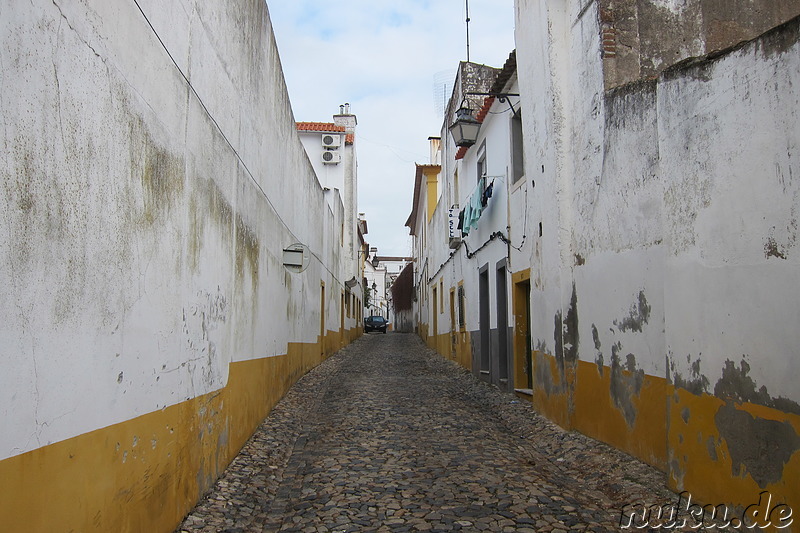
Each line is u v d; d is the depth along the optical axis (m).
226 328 6.18
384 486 5.85
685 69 4.86
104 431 3.21
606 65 6.94
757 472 4.04
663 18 7.18
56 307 2.70
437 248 22.94
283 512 5.26
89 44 2.99
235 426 6.67
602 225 6.95
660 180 5.25
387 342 31.47
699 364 4.69
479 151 14.18
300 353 13.45
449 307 19.47
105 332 3.22
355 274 32.12
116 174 3.34
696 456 4.73
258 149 7.95
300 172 12.55
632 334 6.25
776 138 3.91
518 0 9.85
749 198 4.15
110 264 3.27
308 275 14.71
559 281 8.07
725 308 4.38
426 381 14.06
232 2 6.35
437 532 4.63
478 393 11.98
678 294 4.98
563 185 8.10
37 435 2.55
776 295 3.90
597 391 7.09
